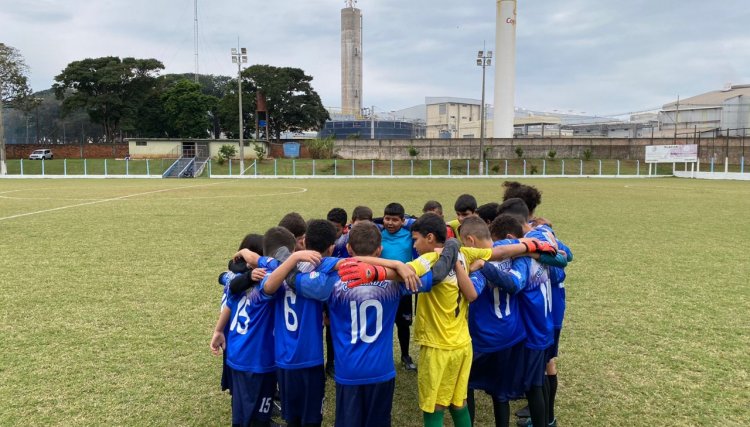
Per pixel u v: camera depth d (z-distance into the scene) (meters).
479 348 3.43
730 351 5.17
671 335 5.62
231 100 57.69
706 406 4.07
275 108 59.31
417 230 3.12
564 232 12.72
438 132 96.81
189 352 5.13
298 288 2.95
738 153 50.00
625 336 5.60
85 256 9.67
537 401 3.45
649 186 31.36
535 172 49.62
